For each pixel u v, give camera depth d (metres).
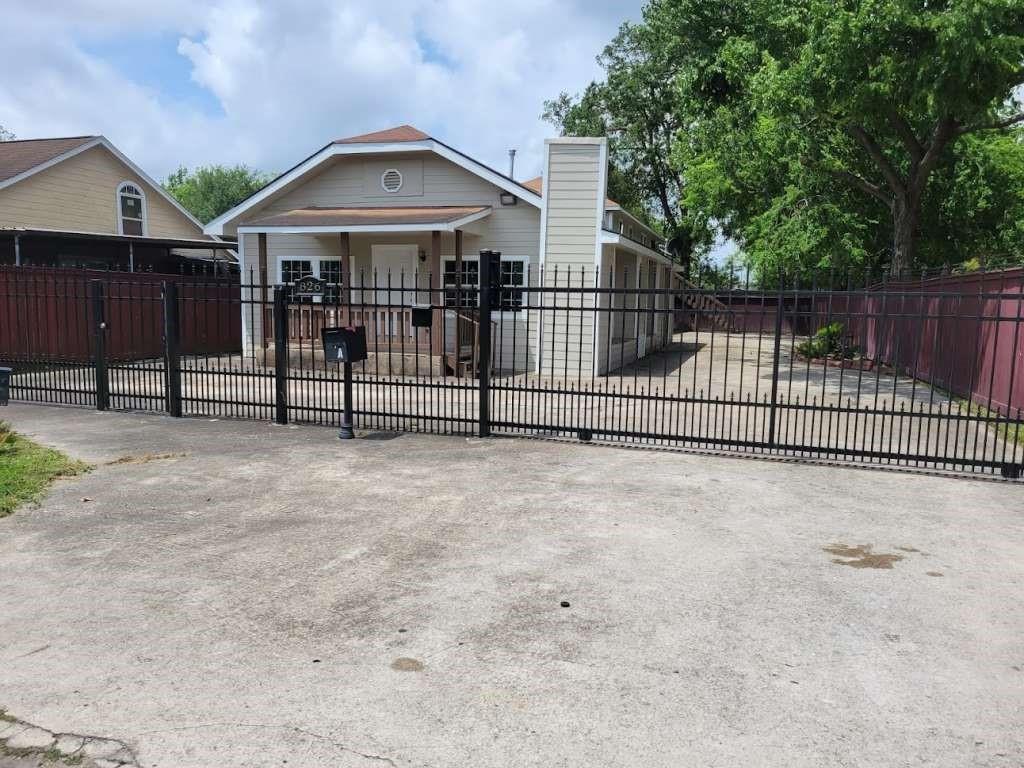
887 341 19.11
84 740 2.88
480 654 3.59
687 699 3.21
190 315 19.23
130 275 16.83
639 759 2.79
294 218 15.74
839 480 6.97
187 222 25.84
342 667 3.45
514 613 4.04
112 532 5.29
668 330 26.00
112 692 3.23
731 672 3.45
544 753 2.82
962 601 4.26
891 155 20.00
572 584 4.44
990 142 22.05
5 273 12.82
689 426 10.09
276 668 3.44
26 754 2.80
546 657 3.56
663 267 25.27
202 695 3.21
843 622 3.97
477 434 8.83
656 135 38.06
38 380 12.10
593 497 6.28
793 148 17.14
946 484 6.87
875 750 2.87
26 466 6.89
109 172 22.45
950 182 20.61
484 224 16.27
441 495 6.29
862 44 12.65
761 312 7.87
